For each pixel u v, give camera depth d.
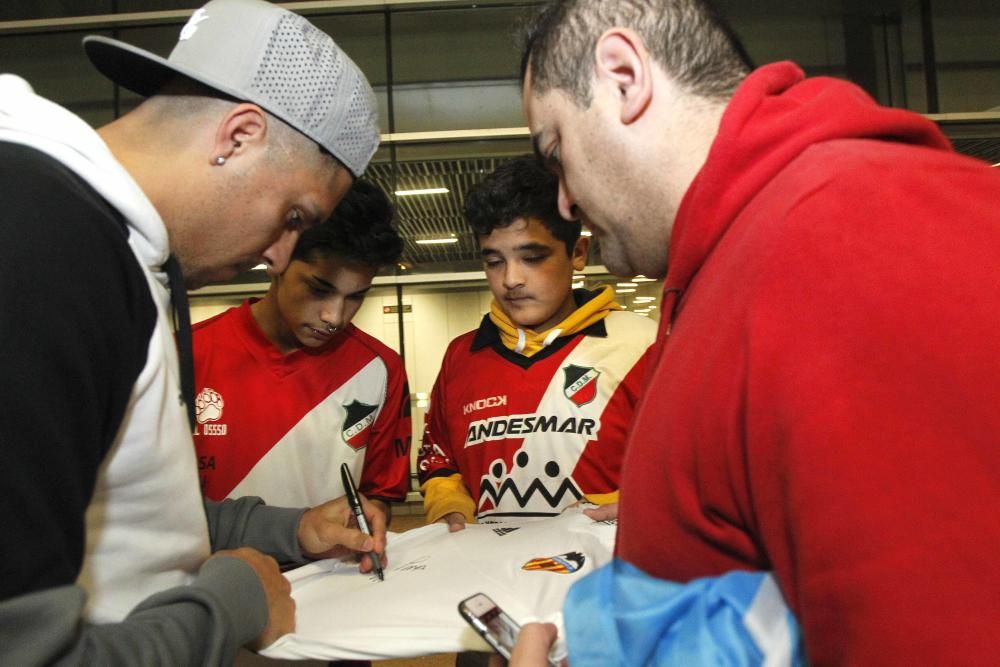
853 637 0.30
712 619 0.39
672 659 0.39
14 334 0.39
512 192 1.20
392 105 3.99
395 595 0.80
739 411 0.36
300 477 1.30
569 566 0.86
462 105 3.97
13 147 0.47
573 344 1.36
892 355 0.30
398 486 1.42
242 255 0.71
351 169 0.76
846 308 0.32
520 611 0.73
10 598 0.39
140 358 0.52
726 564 0.43
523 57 0.65
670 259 0.54
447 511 1.22
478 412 1.36
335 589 0.86
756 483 0.35
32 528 0.39
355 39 4.00
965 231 0.33
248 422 1.29
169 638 0.51
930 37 3.87
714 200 0.46
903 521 0.29
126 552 0.56
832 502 0.30
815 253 0.34
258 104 0.65
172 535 0.61
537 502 1.27
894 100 3.90
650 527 0.45
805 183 0.37
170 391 0.57
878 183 0.35
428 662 2.08
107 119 3.96
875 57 3.90
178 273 0.64
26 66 3.97
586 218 0.63
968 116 3.84
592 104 0.55
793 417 0.32
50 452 0.40
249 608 0.63
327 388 1.34
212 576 0.62
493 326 1.45
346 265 1.16
